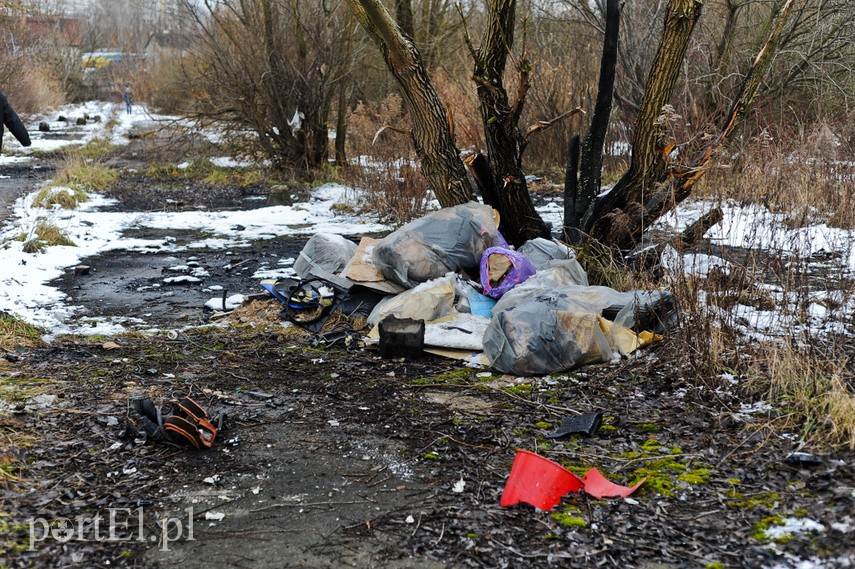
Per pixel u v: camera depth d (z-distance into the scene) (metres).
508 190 7.41
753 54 13.50
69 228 11.52
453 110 15.73
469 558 3.24
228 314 7.12
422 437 4.48
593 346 5.44
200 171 19.00
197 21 18.09
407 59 7.25
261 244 10.95
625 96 14.69
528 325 5.45
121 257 10.05
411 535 3.43
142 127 29.44
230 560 3.27
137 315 7.28
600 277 6.93
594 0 16.05
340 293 6.84
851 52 13.77
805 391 4.56
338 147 18.12
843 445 4.07
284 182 17.36
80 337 6.48
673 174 6.83
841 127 11.00
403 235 6.51
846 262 6.32
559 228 11.30
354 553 3.30
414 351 5.82
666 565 3.18
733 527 3.43
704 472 3.95
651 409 4.77
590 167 7.46
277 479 3.99
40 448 4.25
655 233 7.07
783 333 5.24
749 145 8.00
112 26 65.62
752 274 6.14
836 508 3.49
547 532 3.44
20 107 34.12
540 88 16.58
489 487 3.87
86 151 23.19
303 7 17.39
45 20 38.97
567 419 4.58
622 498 3.71
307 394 5.19
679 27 6.56
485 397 5.09
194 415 4.38
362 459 4.21
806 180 7.48
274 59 17.33
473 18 20.05
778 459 4.00
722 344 5.25
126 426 4.48
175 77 21.92
